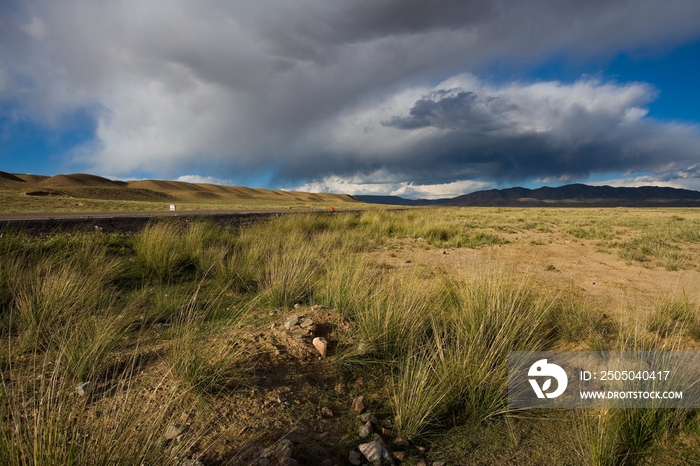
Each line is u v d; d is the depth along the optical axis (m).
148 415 2.59
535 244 14.39
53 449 1.92
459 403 3.27
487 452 2.73
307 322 4.54
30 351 3.78
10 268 5.98
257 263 8.04
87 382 3.03
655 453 2.67
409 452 2.70
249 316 5.05
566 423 3.03
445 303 5.37
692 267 9.51
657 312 5.01
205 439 2.50
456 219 26.69
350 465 2.48
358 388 3.48
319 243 10.86
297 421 2.84
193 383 3.03
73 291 4.99
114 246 9.52
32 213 20.83
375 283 6.09
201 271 7.89
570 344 4.36
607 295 6.55
